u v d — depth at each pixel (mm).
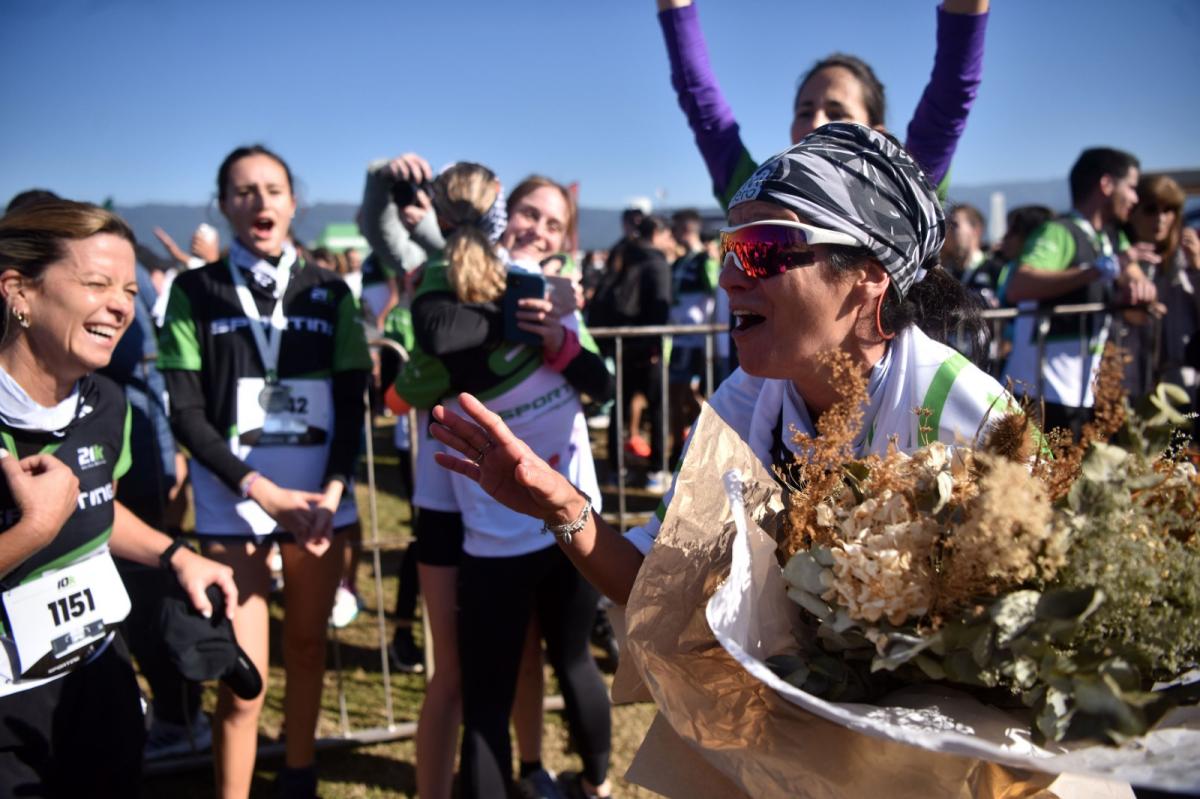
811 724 1181
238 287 2846
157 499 3566
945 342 1511
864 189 1318
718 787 1332
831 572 1128
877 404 1421
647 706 3910
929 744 981
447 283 2717
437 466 2889
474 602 2635
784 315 1366
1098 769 1018
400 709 3883
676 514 1242
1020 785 1217
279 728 3727
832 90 2615
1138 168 4566
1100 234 4602
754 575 1201
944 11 2174
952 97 2219
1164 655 1060
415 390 2766
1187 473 1158
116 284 1965
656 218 9109
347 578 4934
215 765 2916
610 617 1407
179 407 2766
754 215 1344
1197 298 4758
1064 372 4488
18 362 1960
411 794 3293
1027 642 1025
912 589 1073
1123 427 1151
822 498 1213
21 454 1962
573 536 1366
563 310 2770
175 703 3512
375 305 6309
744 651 1096
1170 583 1047
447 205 2906
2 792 1901
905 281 1361
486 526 2621
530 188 3117
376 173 3900
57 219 1922
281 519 2676
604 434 9906
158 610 2311
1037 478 1140
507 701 2672
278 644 4559
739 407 1705
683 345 7840
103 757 2076
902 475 1171
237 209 2852
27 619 1937
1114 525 1044
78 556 2051
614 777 3332
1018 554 1006
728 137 2586
